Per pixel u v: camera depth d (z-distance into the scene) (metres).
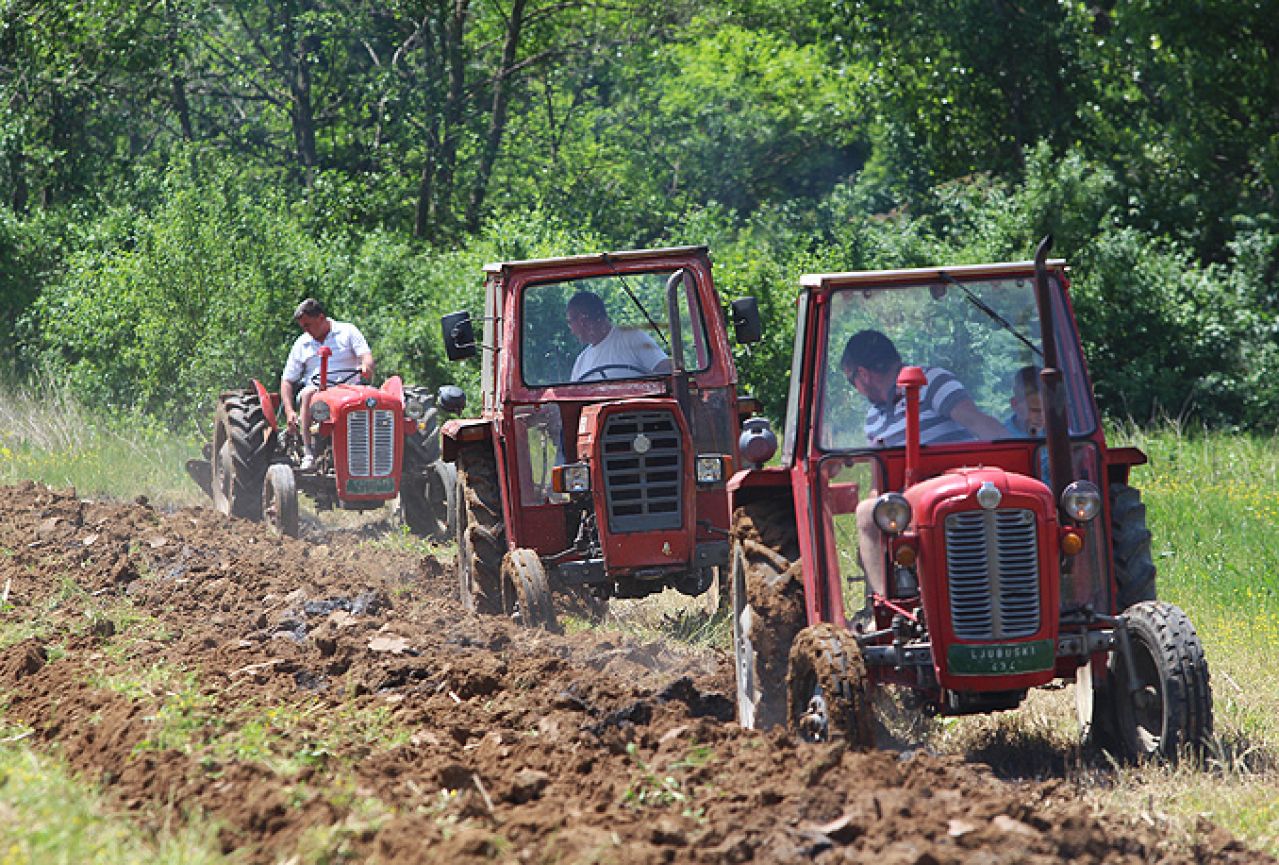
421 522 51.53
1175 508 48.91
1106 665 24.73
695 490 33.69
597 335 35.03
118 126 106.19
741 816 19.33
